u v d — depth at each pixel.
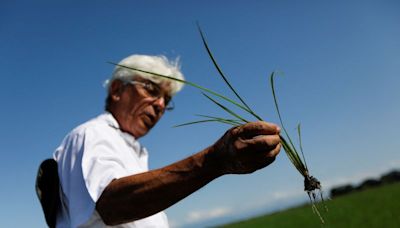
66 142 0.72
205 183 0.51
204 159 0.50
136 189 0.52
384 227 5.39
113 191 0.54
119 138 0.75
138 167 0.74
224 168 0.49
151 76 0.97
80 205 0.60
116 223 0.56
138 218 0.54
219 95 0.62
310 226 6.86
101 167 0.62
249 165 0.48
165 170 0.52
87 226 0.60
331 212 7.82
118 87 0.97
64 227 0.67
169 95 1.03
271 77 0.64
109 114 0.92
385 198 8.12
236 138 0.47
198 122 0.61
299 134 0.69
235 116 0.62
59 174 0.68
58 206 0.69
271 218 10.05
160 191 0.51
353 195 10.43
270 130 0.47
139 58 0.98
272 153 0.47
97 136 0.69
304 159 0.68
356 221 6.17
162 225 0.74
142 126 0.98
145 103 0.97
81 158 0.65
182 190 0.51
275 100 0.65
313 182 0.68
